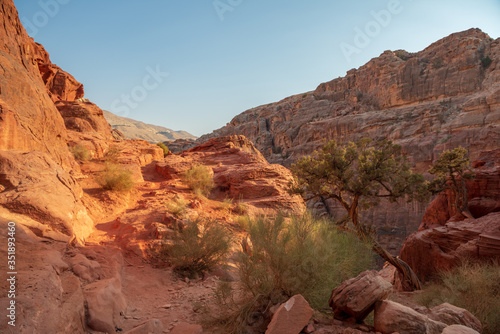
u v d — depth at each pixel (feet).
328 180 51.75
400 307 12.45
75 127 73.36
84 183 41.29
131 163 60.39
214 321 14.67
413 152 246.27
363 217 236.02
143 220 31.42
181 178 58.34
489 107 231.50
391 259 43.19
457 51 295.69
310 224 16.19
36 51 88.74
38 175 23.88
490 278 21.72
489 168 70.74
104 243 25.35
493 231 46.06
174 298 19.04
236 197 55.21
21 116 29.50
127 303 17.03
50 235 18.66
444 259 50.08
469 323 13.87
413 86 304.30
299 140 351.25
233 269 25.44
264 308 14.64
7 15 36.14
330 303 14.48
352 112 344.49
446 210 74.08
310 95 407.85
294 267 14.40
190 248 24.16
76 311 12.04
